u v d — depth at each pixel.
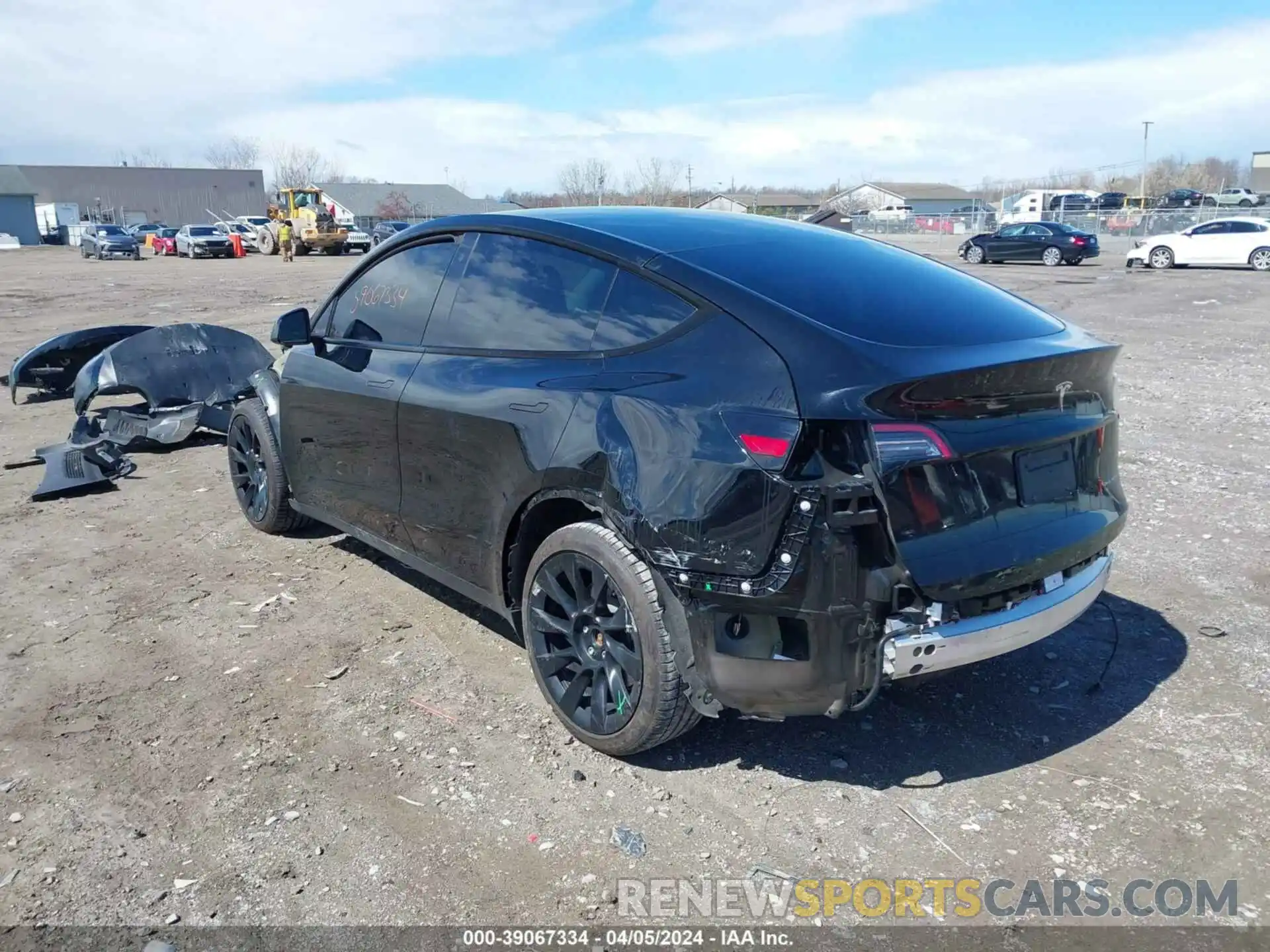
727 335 3.04
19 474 7.15
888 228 56.03
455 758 3.42
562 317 3.56
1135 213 48.97
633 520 3.06
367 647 4.25
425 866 2.88
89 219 84.44
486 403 3.62
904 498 2.77
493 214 4.05
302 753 3.44
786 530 2.79
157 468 7.32
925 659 2.85
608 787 3.26
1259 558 5.24
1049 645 4.27
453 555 3.97
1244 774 3.31
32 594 4.86
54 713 3.71
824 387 2.77
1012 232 33.25
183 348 8.09
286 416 4.99
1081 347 3.23
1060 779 3.30
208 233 44.66
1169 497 6.35
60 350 9.41
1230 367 11.56
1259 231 28.48
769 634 2.91
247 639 4.34
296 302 19.89
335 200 95.50
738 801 3.19
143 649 4.25
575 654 3.44
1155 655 4.17
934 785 3.27
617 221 3.81
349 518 4.68
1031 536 3.03
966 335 3.14
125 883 2.79
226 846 2.95
